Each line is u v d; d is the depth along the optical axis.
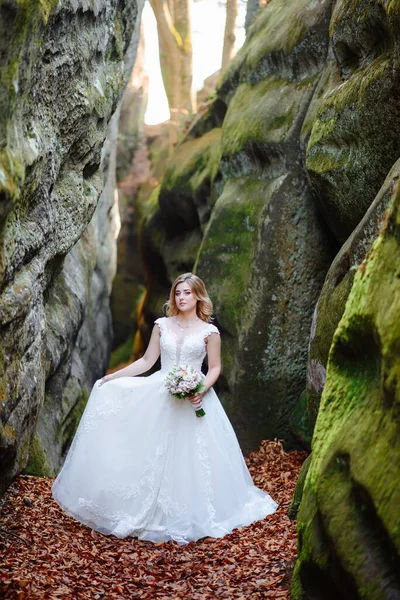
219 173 9.41
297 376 7.79
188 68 15.83
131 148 18.77
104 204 11.91
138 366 5.66
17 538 4.49
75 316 7.85
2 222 3.69
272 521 5.18
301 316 7.79
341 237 6.92
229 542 4.82
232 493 5.26
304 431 7.11
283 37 8.41
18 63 3.75
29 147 4.05
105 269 12.33
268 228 7.82
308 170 6.78
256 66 9.05
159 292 12.04
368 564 2.80
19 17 3.66
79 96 5.24
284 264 7.76
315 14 7.92
